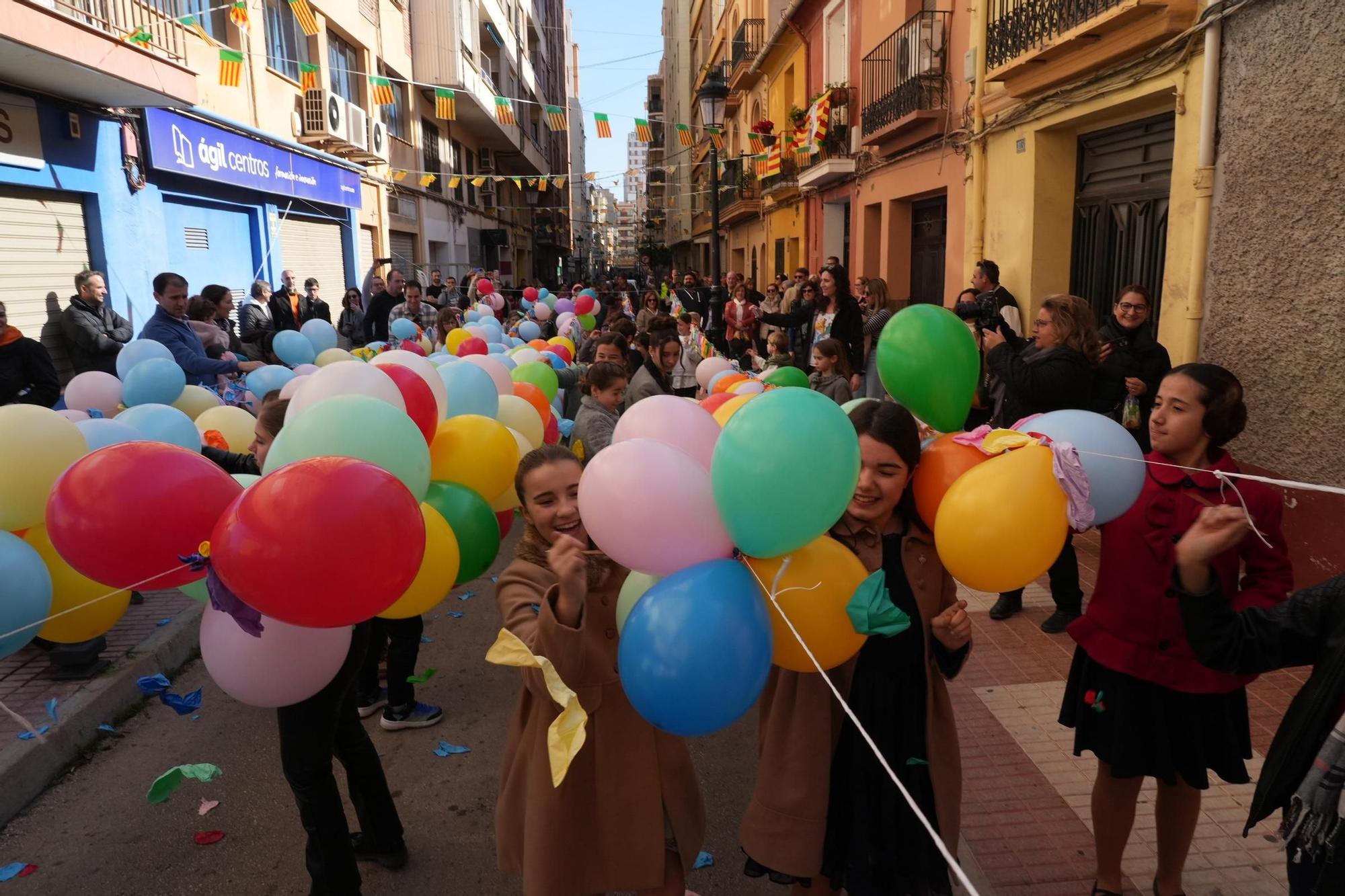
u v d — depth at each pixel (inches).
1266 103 187.3
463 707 163.5
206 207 454.0
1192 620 70.8
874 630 69.6
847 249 612.7
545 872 80.4
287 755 96.7
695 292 639.1
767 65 794.2
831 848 86.0
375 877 115.6
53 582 87.7
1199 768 92.1
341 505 67.1
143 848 122.2
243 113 470.3
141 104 350.0
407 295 455.5
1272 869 108.2
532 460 83.8
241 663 82.7
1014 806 122.9
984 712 149.0
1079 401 161.2
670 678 66.1
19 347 230.1
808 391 72.9
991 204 334.6
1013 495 72.9
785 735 85.3
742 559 75.3
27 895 112.7
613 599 85.4
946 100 383.6
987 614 191.2
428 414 119.0
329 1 578.6
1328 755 61.9
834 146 553.9
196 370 255.1
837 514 71.2
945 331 96.7
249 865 118.5
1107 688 94.7
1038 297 304.7
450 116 491.5
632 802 82.7
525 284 1528.1
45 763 138.3
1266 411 191.2
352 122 587.2
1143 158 259.3
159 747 149.8
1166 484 91.4
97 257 351.9
